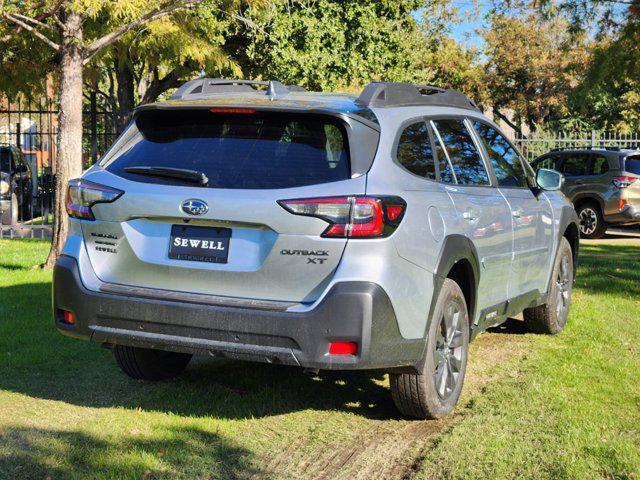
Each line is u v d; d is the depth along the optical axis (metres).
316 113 3.96
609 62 20.86
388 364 3.91
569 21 21.08
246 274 3.87
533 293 6.09
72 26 9.24
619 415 4.47
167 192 3.99
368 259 3.75
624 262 11.52
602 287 9.02
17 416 4.32
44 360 5.47
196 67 17.55
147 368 4.99
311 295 3.79
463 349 4.65
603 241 16.17
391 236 3.82
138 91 21.81
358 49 20.38
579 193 17.05
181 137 4.18
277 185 3.85
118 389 4.89
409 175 4.18
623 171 16.55
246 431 4.21
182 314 3.89
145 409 4.52
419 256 4.04
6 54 11.75
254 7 12.53
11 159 17.20
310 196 3.77
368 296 3.71
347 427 4.32
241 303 3.84
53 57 11.69
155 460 3.74
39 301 7.42
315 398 4.83
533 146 23.36
